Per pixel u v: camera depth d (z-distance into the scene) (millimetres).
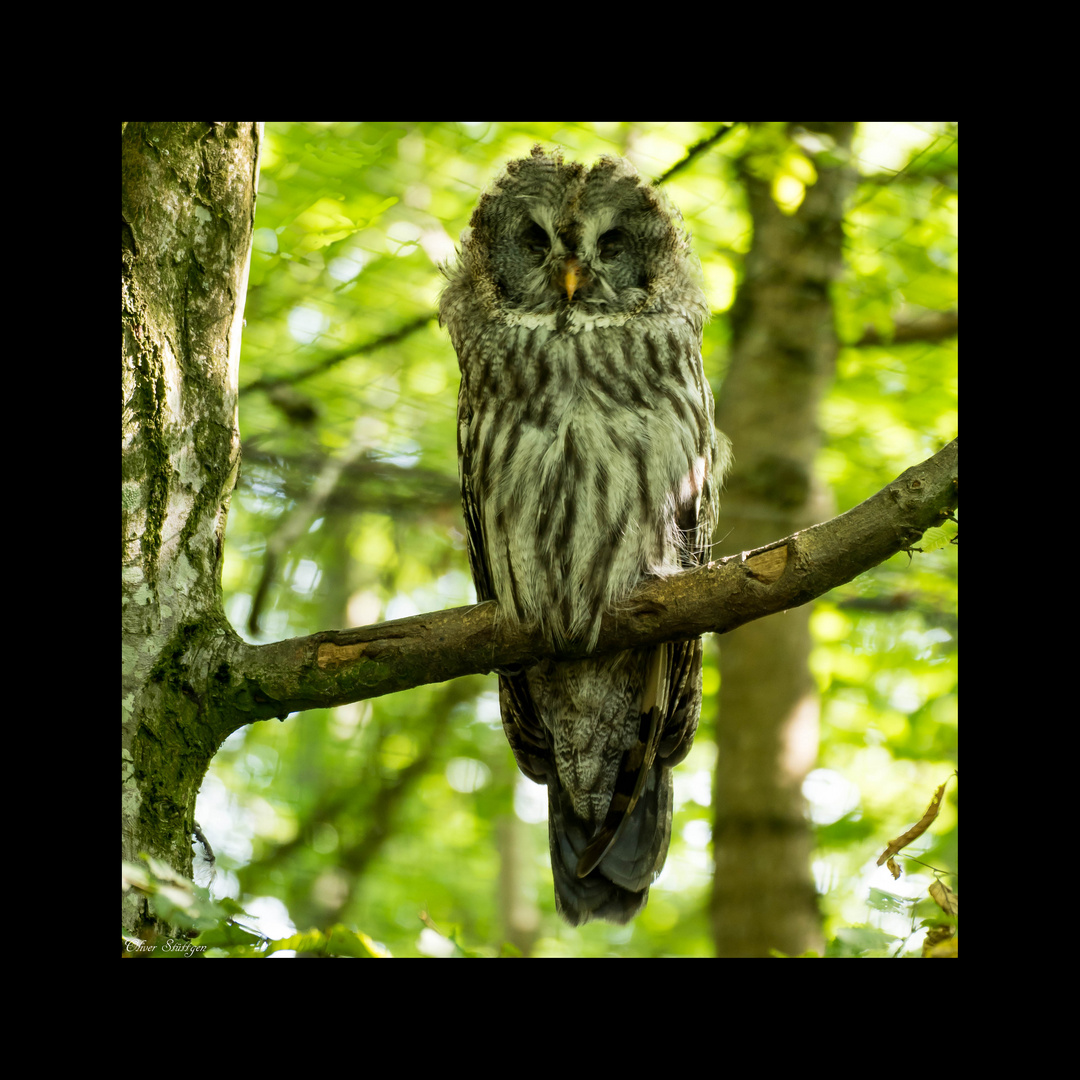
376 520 14234
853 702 15055
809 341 10133
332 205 10188
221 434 5152
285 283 10867
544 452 6215
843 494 13156
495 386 6523
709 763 15711
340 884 14453
